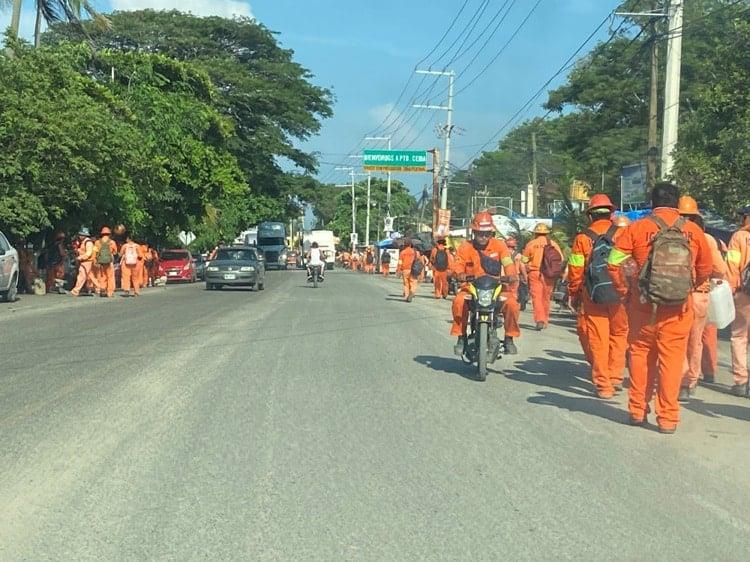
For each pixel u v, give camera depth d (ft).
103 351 43.52
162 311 68.49
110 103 104.01
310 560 16.42
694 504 20.20
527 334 55.42
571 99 142.92
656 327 27.14
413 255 87.92
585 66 123.13
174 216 135.13
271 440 25.54
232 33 189.78
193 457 23.53
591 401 32.53
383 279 160.15
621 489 21.29
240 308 72.64
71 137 82.64
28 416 28.30
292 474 22.07
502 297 36.52
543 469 22.95
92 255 86.22
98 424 27.27
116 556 16.52
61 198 85.46
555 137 190.80
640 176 95.14
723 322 32.40
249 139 187.01
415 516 19.01
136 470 22.24
